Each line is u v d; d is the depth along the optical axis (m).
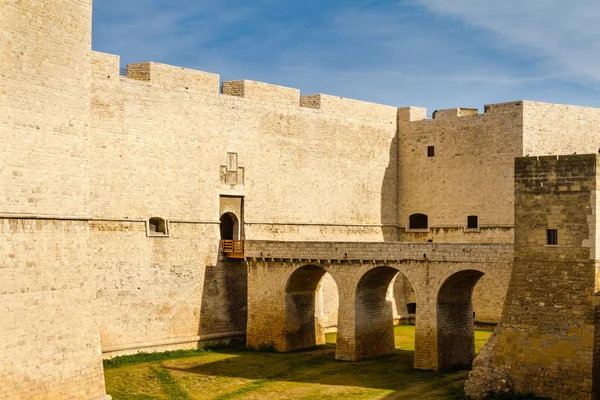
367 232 62.59
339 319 48.44
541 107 59.47
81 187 37.09
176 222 50.75
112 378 42.59
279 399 39.00
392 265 46.34
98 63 47.22
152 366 45.59
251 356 49.19
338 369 45.38
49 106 35.34
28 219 34.19
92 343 37.38
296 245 49.94
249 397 39.38
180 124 51.12
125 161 48.22
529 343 37.66
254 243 51.72
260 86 56.22
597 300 36.34
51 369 34.91
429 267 45.06
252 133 55.28
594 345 36.03
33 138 34.50
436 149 63.03
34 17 34.66
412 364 46.56
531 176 38.47
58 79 35.84
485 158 60.41
